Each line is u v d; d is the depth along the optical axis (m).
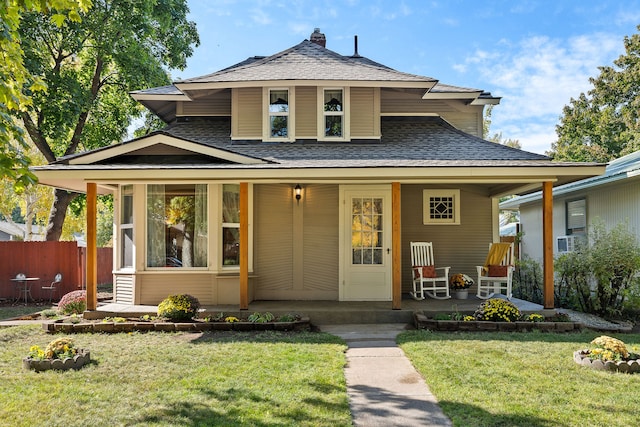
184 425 3.89
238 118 10.71
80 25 14.62
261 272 10.24
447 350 6.23
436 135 10.81
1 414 4.11
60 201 16.59
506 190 10.31
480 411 4.18
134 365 5.60
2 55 3.97
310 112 10.66
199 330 7.64
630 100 23.38
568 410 4.18
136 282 9.30
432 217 11.20
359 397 4.64
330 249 10.28
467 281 10.21
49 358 5.55
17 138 3.51
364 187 10.27
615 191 11.31
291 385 4.88
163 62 18.22
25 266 13.58
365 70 11.09
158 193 9.43
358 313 8.64
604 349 5.60
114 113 18.36
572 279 9.97
